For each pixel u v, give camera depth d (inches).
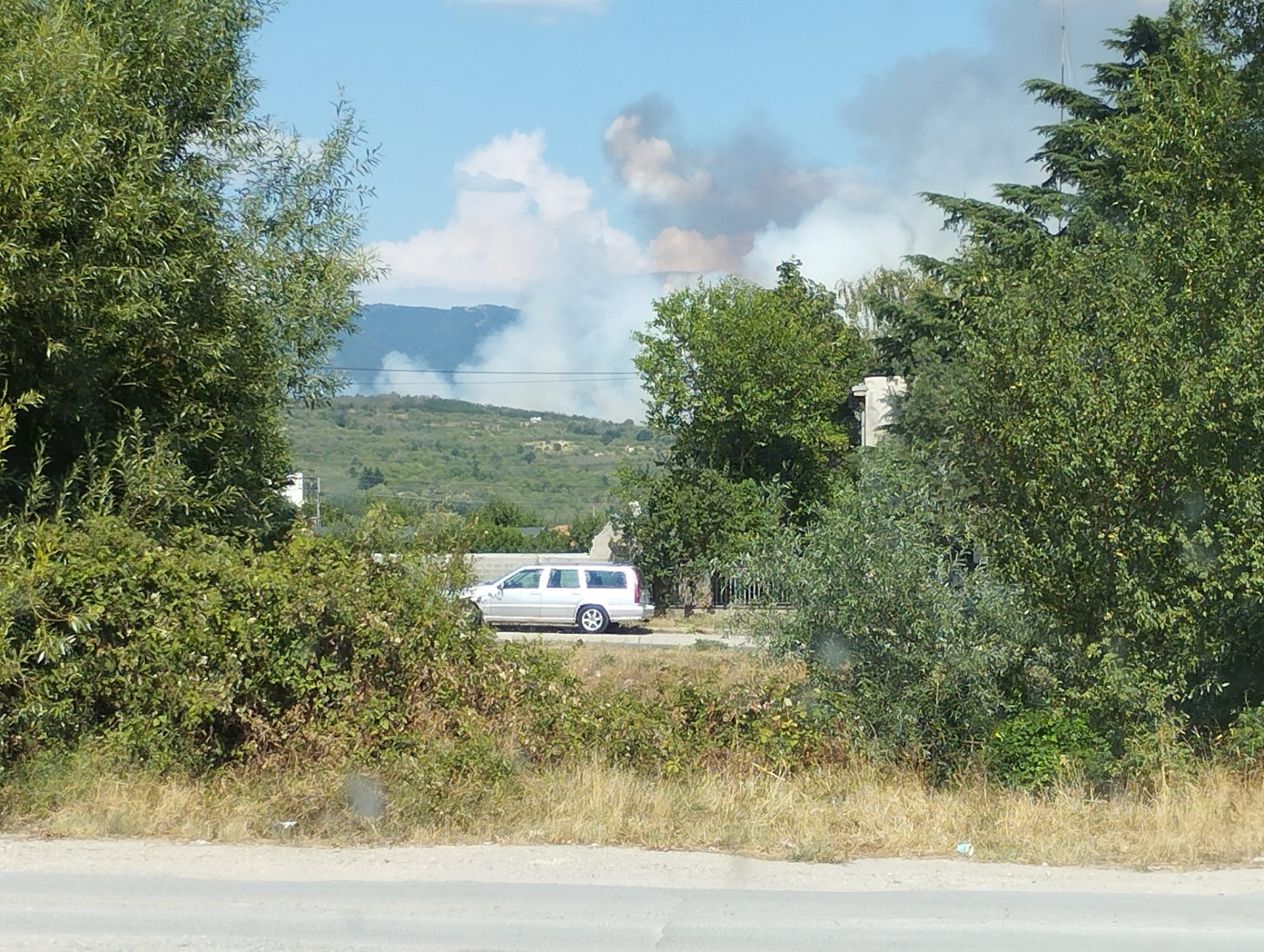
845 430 2957.7
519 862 463.2
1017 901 418.0
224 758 607.2
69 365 665.0
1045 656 685.3
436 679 669.9
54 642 565.3
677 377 2564.0
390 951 358.9
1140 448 633.0
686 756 676.7
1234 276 648.4
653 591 2386.8
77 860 455.5
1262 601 650.2
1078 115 1994.3
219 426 757.3
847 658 715.4
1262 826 525.0
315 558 677.3
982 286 732.7
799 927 386.0
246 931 375.2
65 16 685.3
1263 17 924.6
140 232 671.1
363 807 528.4
